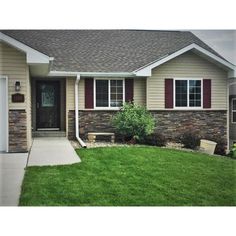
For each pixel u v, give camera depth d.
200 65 14.21
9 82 10.04
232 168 9.19
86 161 9.28
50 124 14.80
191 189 7.55
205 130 14.23
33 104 14.57
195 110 14.19
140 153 10.48
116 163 9.23
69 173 8.13
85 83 14.04
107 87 14.16
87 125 14.00
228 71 14.17
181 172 8.72
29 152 10.23
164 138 12.97
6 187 7.05
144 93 14.30
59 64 13.81
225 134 14.33
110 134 13.28
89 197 6.83
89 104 14.03
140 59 14.51
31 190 6.92
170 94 14.07
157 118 13.98
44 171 8.17
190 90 14.21
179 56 14.09
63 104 14.67
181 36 15.91
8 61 10.02
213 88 14.29
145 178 8.10
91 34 15.36
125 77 14.17
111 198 6.86
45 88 14.74
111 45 15.07
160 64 13.50
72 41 14.92
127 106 13.35
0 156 9.55
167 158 10.05
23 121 10.11
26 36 14.32
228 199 7.15
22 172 8.02
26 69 10.09
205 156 10.69
